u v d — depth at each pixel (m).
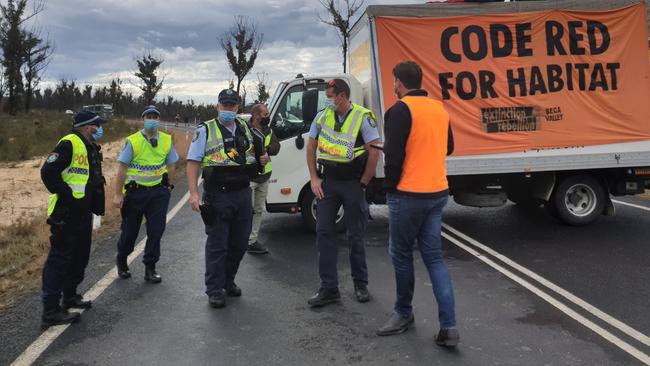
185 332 4.26
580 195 8.02
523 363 3.69
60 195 4.32
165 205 5.58
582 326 4.32
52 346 4.00
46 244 6.95
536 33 7.07
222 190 4.81
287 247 7.03
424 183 3.89
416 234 4.01
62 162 4.31
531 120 7.16
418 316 4.57
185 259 6.41
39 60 46.28
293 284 5.50
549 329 4.27
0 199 11.07
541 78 7.12
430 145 3.89
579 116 7.24
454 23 6.93
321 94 7.30
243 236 5.03
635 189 7.91
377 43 6.80
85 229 4.60
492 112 7.08
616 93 7.29
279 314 4.65
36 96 68.25
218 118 4.88
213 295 4.83
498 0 7.12
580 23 7.13
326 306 4.84
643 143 7.41
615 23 7.20
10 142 21.16
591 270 5.85
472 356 3.80
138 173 5.43
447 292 3.90
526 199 8.27
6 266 6.21
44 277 4.36
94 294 5.16
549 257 6.41
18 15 42.34
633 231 7.69
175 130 40.19
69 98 66.62
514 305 4.82
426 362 3.71
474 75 7.00
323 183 4.83
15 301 5.00
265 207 7.36
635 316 4.52
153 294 5.16
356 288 5.00
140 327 4.36
